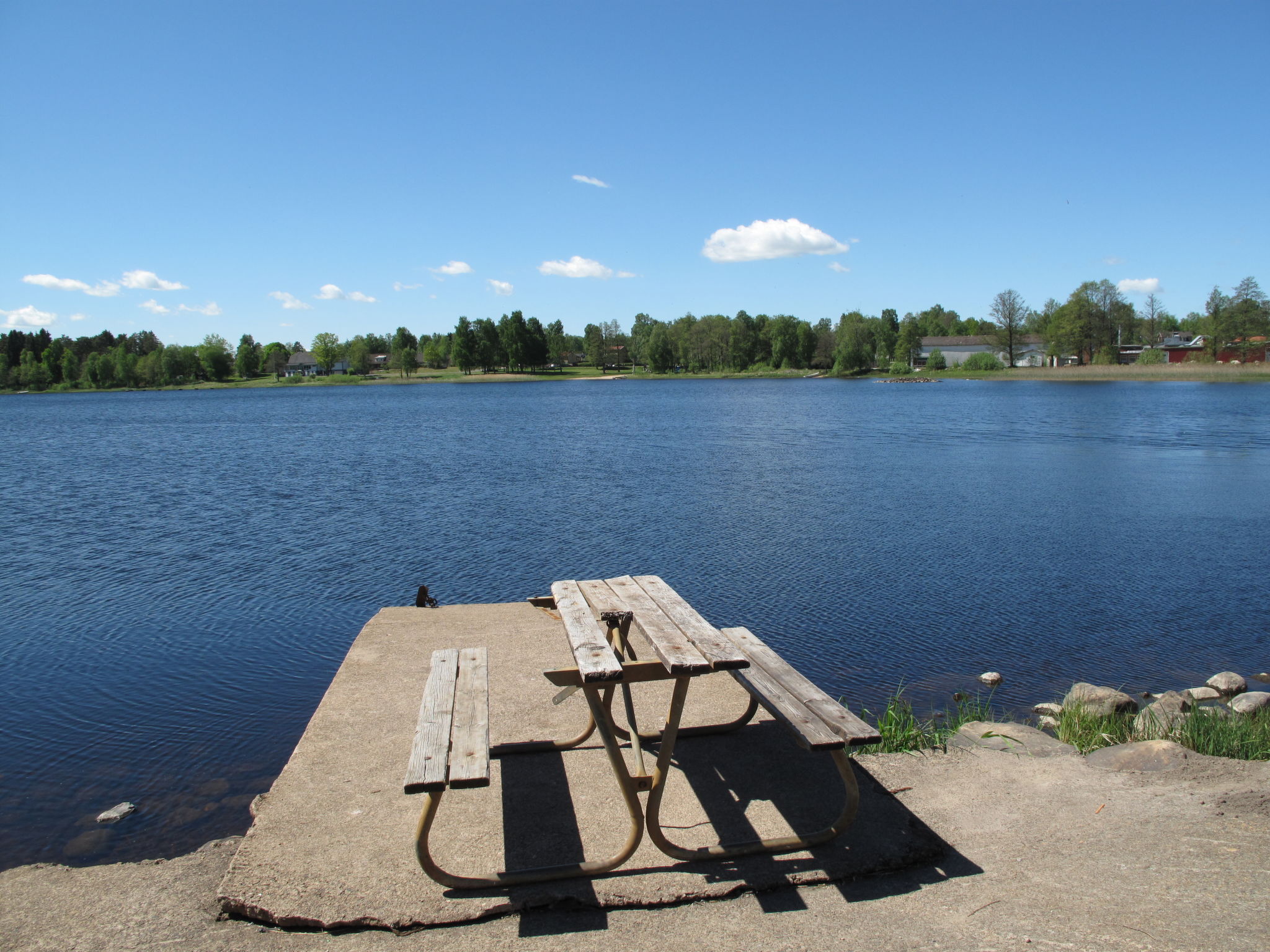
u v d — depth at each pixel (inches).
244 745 242.1
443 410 2517.2
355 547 543.2
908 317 5954.7
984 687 299.6
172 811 201.0
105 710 270.5
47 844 185.3
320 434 1633.9
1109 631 361.7
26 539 585.6
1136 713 263.3
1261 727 224.5
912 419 1838.1
